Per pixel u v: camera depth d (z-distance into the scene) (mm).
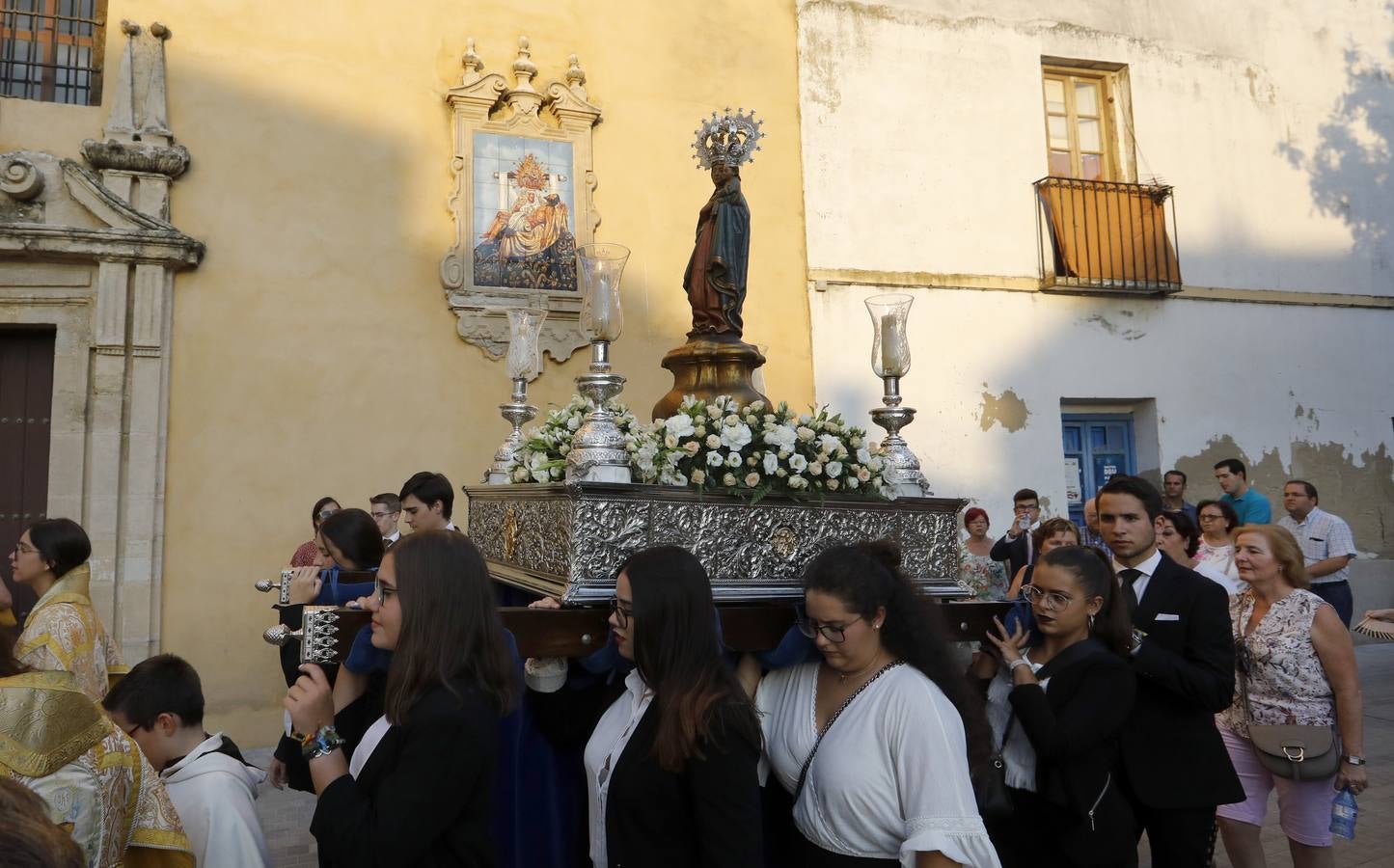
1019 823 2461
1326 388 8930
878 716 1895
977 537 6797
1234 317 8742
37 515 5859
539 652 2150
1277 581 3139
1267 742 2932
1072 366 8195
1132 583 2799
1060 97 8742
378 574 1849
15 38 6020
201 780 1979
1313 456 8789
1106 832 2330
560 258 6863
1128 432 8617
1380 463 9000
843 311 7598
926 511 2801
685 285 3504
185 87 6168
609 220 7090
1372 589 8742
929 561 2789
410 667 1741
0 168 5645
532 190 6844
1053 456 8016
